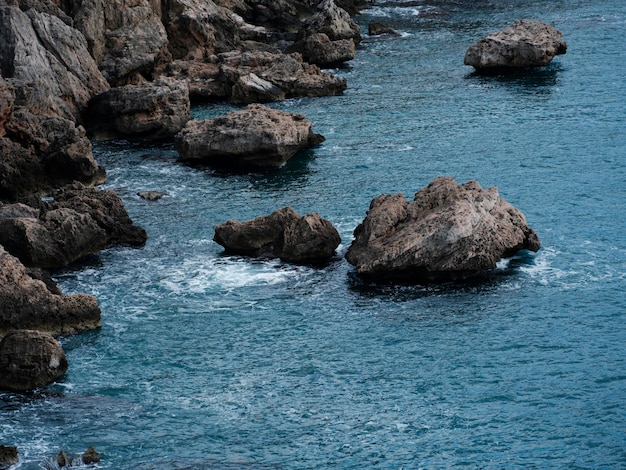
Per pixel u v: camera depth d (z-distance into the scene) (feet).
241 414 217.15
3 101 333.42
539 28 485.97
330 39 517.55
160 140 395.55
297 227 284.82
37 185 332.60
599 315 250.98
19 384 226.38
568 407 215.51
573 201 318.45
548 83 451.12
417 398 220.84
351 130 398.62
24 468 197.47
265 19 562.25
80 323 250.98
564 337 241.76
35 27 397.39
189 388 226.99
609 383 223.10
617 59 483.92
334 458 202.39
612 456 200.03
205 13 488.85
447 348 239.50
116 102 391.24
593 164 349.61
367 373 231.09
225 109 433.07
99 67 431.84
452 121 404.98
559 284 266.57
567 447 203.21
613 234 293.84
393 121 408.05
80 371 233.76
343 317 255.29
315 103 436.76
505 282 268.62
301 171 355.15
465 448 204.03
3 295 244.83
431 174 346.74
